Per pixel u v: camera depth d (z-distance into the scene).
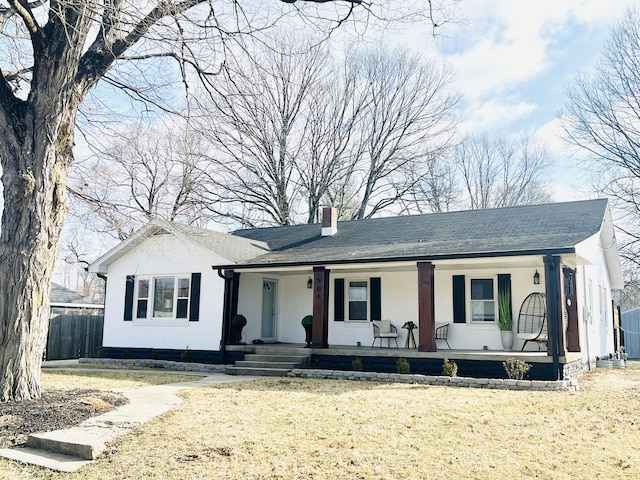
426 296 13.07
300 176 30.95
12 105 8.40
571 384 10.65
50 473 5.47
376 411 8.05
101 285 40.34
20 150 8.31
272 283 18.22
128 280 17.98
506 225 15.50
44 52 8.41
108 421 7.18
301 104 29.03
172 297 17.17
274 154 28.02
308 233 19.72
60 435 6.35
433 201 33.50
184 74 10.05
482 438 6.50
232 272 15.94
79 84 8.91
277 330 18.12
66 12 8.35
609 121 28.62
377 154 32.06
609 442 6.30
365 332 16.53
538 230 14.38
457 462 5.59
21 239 8.28
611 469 5.35
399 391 10.24
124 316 17.84
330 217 18.80
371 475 5.23
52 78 8.44
